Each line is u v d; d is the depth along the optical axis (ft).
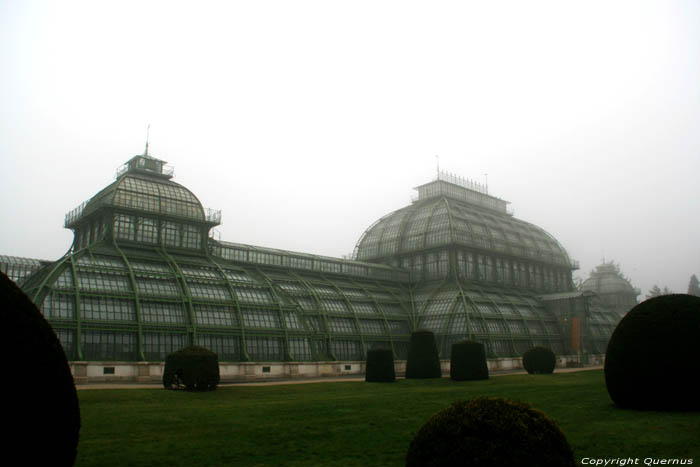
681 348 88.22
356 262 299.99
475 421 42.19
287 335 221.66
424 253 320.50
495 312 290.35
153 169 242.37
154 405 112.57
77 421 39.88
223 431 81.30
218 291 215.72
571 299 323.16
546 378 187.93
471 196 361.71
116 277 193.67
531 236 370.32
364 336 258.37
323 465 61.41
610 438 70.38
